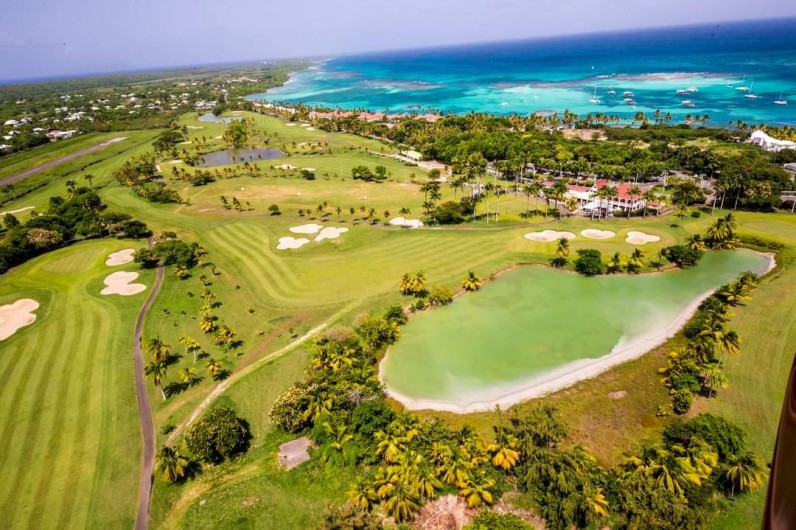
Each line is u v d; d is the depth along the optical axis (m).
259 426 60.94
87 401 65.69
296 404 58.59
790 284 86.44
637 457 51.00
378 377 69.94
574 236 112.06
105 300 91.88
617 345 73.81
